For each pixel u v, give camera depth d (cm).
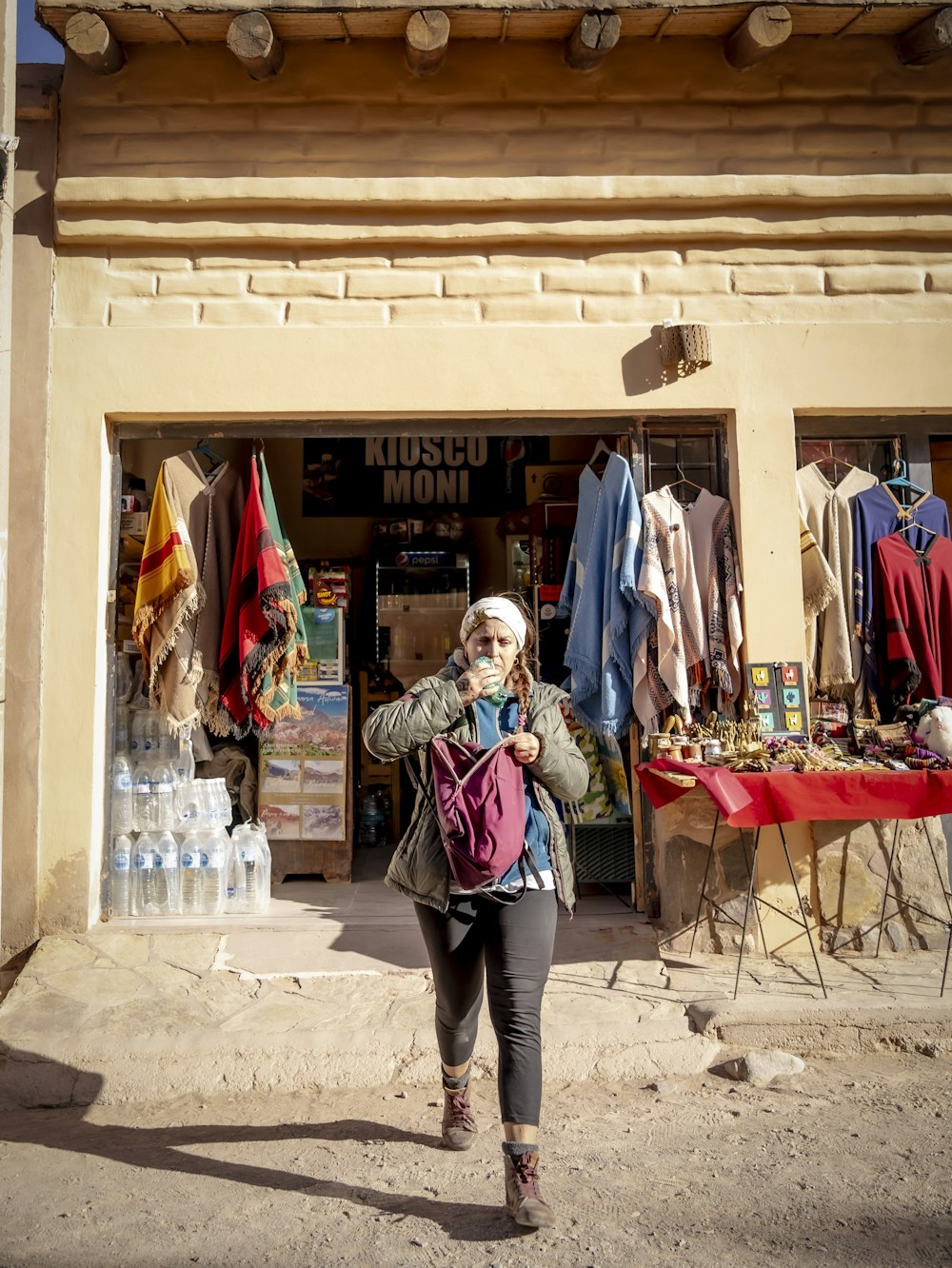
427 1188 316
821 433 565
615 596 543
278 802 646
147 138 541
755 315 553
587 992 460
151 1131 371
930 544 559
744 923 470
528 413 546
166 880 555
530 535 723
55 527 532
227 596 573
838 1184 311
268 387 539
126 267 545
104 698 546
